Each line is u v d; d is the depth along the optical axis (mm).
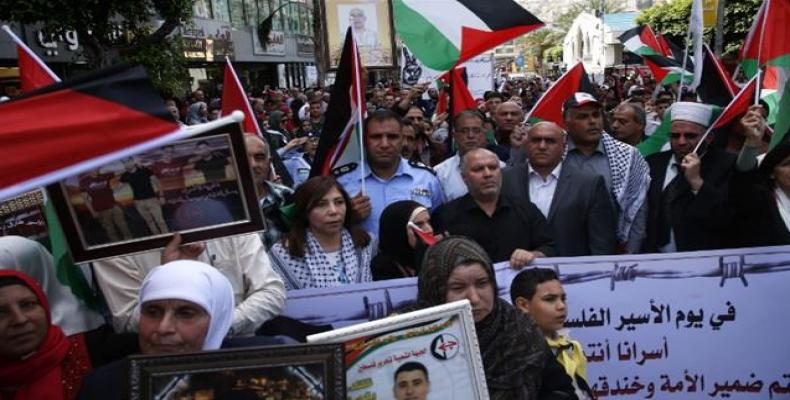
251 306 2551
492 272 2148
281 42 28422
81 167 1745
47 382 2037
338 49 6688
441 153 7000
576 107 4188
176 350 1862
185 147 2174
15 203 2652
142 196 2170
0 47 11383
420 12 5148
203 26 20656
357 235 3299
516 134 5812
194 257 2297
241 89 4855
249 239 2691
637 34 10273
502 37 5059
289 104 16891
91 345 2439
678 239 3746
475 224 3463
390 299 3115
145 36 9656
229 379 1603
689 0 22172
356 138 4059
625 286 3285
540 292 2793
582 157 4293
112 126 1762
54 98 1746
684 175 3791
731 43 17859
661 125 4930
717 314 3293
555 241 3717
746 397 3320
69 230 2135
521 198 3635
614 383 3340
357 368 1814
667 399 3348
